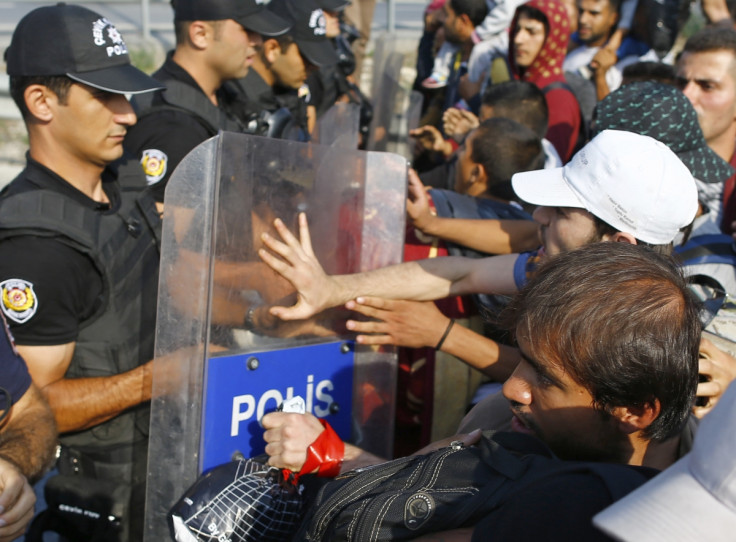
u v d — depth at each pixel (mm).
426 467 1249
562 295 1196
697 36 3039
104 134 2047
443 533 1166
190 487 1727
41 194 1944
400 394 2576
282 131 3379
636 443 1271
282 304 1907
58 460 2139
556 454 1293
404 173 2135
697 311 1231
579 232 1740
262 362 1875
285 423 1754
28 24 2016
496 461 1198
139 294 2076
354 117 3643
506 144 2732
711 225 2252
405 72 8609
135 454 2107
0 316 1794
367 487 1285
